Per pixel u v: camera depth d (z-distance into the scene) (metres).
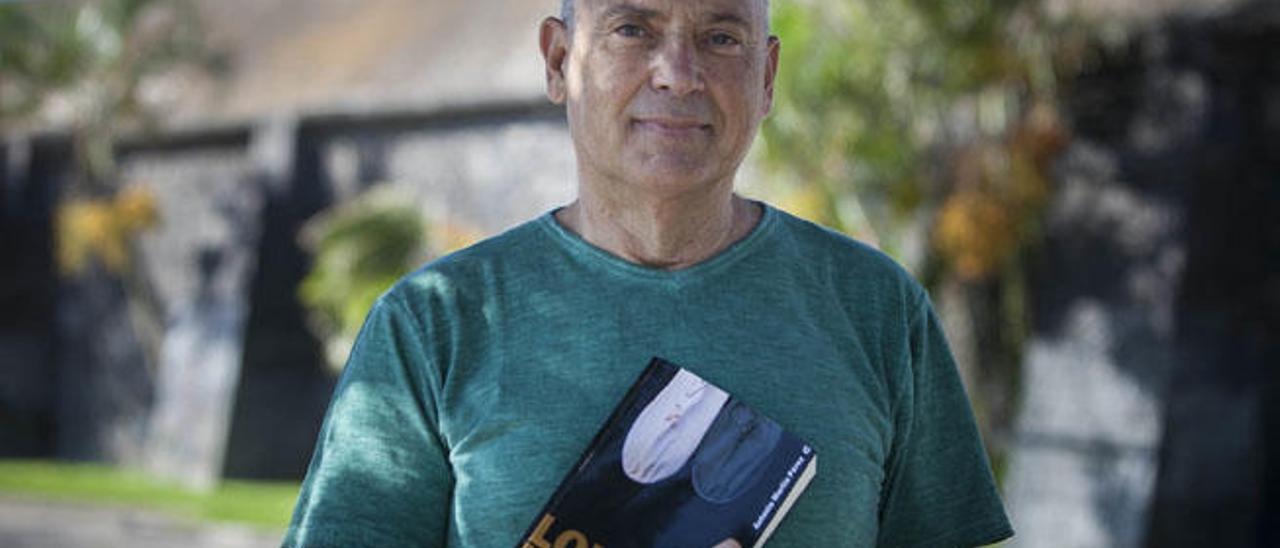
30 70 21.64
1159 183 11.57
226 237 21.31
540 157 18.23
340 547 2.23
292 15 22.73
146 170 22.50
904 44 11.66
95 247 22.61
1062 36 11.77
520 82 18.45
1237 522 11.36
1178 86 11.60
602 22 2.29
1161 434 11.36
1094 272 11.81
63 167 23.47
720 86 2.27
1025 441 12.01
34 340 23.73
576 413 2.24
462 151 19.00
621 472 2.18
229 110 21.41
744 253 2.36
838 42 11.62
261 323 20.64
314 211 20.41
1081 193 11.91
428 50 20.25
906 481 2.47
